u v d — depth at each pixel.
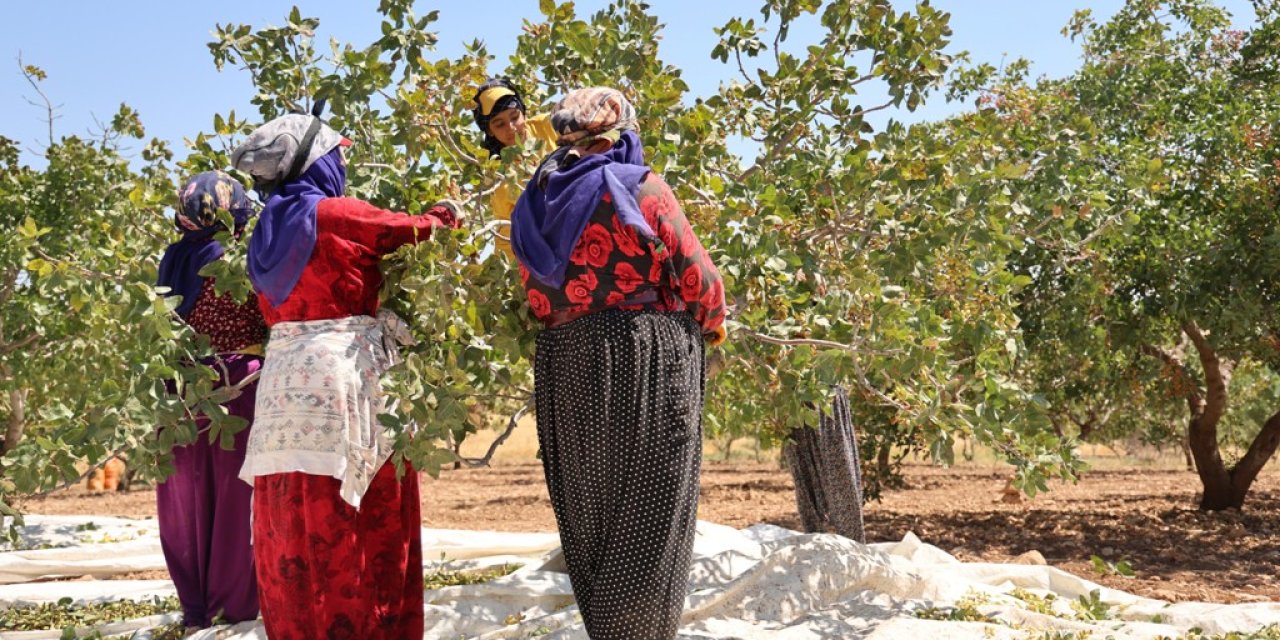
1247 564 8.65
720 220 4.09
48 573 7.01
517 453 38.34
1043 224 6.00
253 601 4.63
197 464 4.57
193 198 4.49
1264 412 20.52
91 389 3.57
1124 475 20.53
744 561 5.11
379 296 3.55
